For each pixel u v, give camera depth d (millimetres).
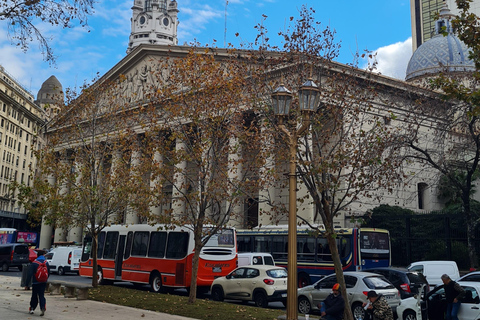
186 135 19656
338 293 11203
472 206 34906
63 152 25828
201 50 35812
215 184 18969
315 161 14078
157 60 46188
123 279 25828
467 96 13711
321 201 13695
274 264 26672
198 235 18750
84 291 18969
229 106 19234
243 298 19938
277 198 36469
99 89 25719
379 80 28609
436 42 56750
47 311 15445
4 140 75562
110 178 24109
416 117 27312
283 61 17000
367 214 16703
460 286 13477
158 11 172500
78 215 25125
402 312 15094
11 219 78250
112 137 25844
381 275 17047
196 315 15320
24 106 81875
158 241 24453
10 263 40188
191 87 20109
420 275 18609
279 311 16656
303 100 12945
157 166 20109
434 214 32875
